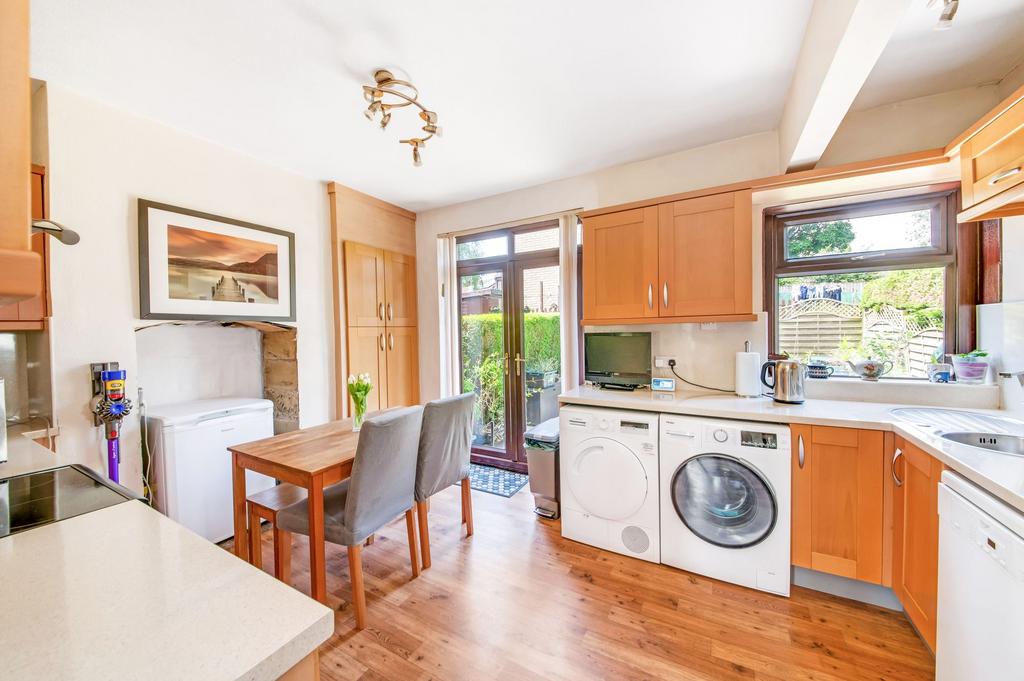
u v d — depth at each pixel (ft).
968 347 6.99
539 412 11.84
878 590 5.88
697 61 6.00
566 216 10.51
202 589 2.18
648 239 8.25
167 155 7.58
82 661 1.65
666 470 6.94
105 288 6.81
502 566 7.09
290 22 5.07
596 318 8.92
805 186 7.08
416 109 7.14
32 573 2.31
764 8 5.01
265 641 1.80
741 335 8.34
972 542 3.56
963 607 3.68
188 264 7.81
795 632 5.40
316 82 6.35
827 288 8.17
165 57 5.68
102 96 6.63
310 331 10.17
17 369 6.69
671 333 9.02
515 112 7.34
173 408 8.05
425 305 13.19
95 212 6.70
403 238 12.81
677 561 6.91
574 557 7.36
